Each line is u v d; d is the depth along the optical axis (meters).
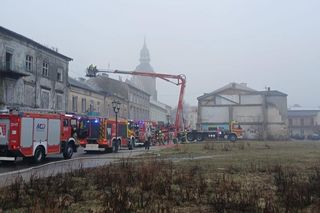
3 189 10.44
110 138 30.25
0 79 34.66
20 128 19.33
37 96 40.78
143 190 10.37
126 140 33.38
